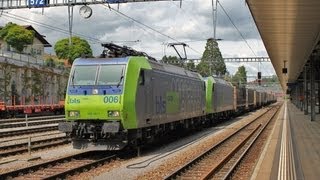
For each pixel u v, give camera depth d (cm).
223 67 7581
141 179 1298
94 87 1759
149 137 2009
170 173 1327
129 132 1786
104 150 1803
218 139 2614
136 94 1795
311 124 3622
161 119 2122
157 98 2055
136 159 1742
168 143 2386
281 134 2686
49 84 6400
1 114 4534
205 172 1448
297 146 1992
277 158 1606
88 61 1822
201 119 3262
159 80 2091
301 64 4334
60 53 8088
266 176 1281
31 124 3531
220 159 1781
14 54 5988
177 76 2452
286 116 5103
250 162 1705
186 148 2152
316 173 1267
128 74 1766
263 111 7275
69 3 2775
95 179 1299
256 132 3064
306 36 2412
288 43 2738
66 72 7025
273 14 1795
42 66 6256
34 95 5934
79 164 1584
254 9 1684
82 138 1755
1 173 1359
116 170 1466
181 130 2752
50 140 2370
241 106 5766
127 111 1731
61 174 1316
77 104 1762
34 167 1438
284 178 1199
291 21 1950
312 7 1648
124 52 1908
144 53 2088
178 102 2456
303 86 6562
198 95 3025
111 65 1786
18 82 5569
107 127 1681
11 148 2022
